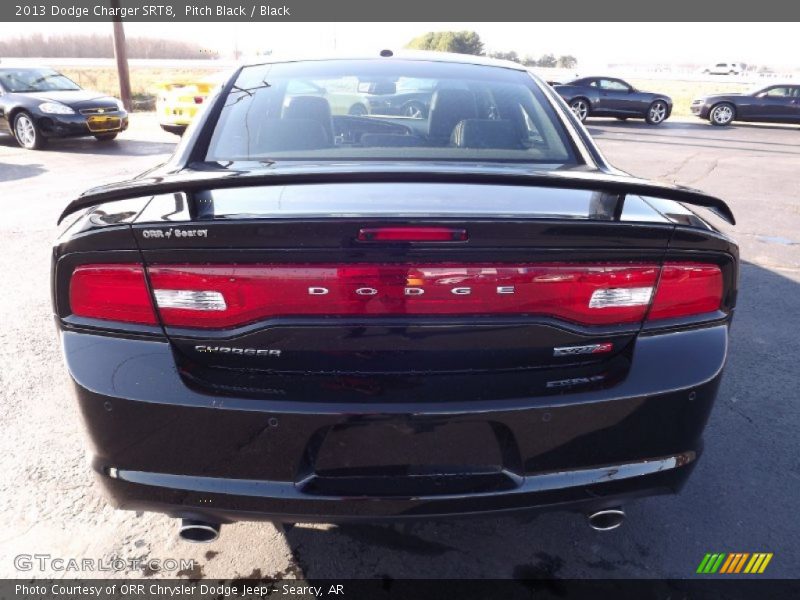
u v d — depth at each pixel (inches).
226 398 59.8
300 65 105.3
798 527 88.2
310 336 59.2
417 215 56.9
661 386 63.1
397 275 57.8
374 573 79.2
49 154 420.5
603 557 82.3
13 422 108.7
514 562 81.3
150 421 60.9
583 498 65.1
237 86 97.5
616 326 62.4
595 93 712.4
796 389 125.7
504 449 63.1
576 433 62.7
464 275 58.2
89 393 61.1
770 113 701.3
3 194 291.6
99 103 453.4
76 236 59.4
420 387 60.6
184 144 85.7
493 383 61.3
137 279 59.1
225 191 67.1
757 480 97.8
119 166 375.9
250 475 62.2
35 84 466.9
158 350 60.3
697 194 59.7
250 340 59.5
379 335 59.3
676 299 63.1
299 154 84.1
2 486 92.7
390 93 97.0
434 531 86.6
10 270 185.8
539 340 61.2
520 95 100.2
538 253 58.6
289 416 59.3
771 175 390.6
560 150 89.4
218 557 81.3
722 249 63.3
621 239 59.4
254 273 57.7
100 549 82.0
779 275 196.5
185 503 63.4
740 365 135.5
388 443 61.6
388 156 84.2
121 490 64.1
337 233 56.4
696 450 68.7
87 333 61.6
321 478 62.8
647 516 89.9
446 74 103.3
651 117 724.0
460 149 88.1
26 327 147.3
